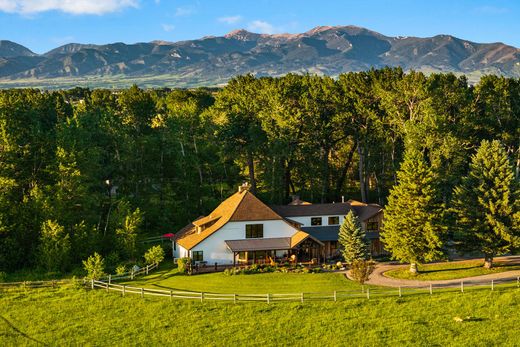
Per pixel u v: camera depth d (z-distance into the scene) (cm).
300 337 4481
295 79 9381
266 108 9262
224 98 10388
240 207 6888
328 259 7031
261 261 6744
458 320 4612
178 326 4716
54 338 4578
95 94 13688
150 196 9475
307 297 5250
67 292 5609
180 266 6300
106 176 8850
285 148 8819
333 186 10431
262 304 5094
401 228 6128
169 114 11244
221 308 5041
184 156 9725
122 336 4572
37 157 7550
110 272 6419
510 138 8606
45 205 6856
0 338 4588
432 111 7481
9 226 6650
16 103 7994
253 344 4378
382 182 9700
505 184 6031
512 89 8744
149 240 7988
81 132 7931
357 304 5038
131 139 9469
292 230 6962
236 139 9219
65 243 6588
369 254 6562
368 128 8969
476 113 8731
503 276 5791
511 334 4366
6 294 5609
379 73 8744
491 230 6059
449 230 6488
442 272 6131
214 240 6706
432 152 7494
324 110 9162
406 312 4841
